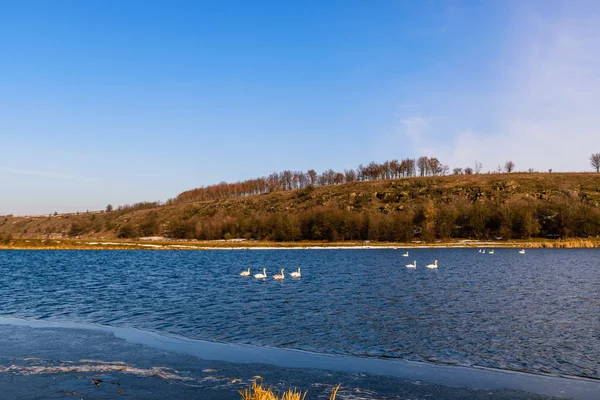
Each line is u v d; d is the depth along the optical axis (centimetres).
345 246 12750
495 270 6022
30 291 4341
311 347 2241
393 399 1559
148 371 1850
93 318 3008
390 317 2938
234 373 1830
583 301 3528
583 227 12625
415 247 12244
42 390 1622
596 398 1573
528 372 1858
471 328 2625
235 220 16775
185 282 4944
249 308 3297
